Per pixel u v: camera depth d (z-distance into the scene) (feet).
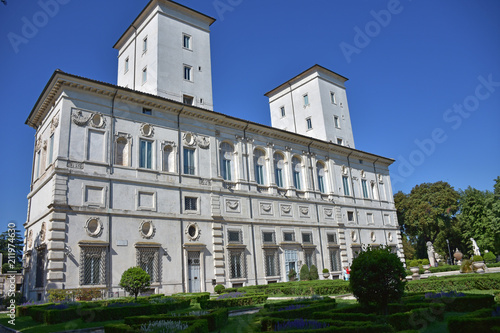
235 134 129.08
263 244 124.77
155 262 98.17
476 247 193.57
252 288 100.94
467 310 49.80
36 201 103.04
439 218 230.07
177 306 69.36
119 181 97.81
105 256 90.22
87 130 95.91
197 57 131.13
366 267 49.06
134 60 132.98
